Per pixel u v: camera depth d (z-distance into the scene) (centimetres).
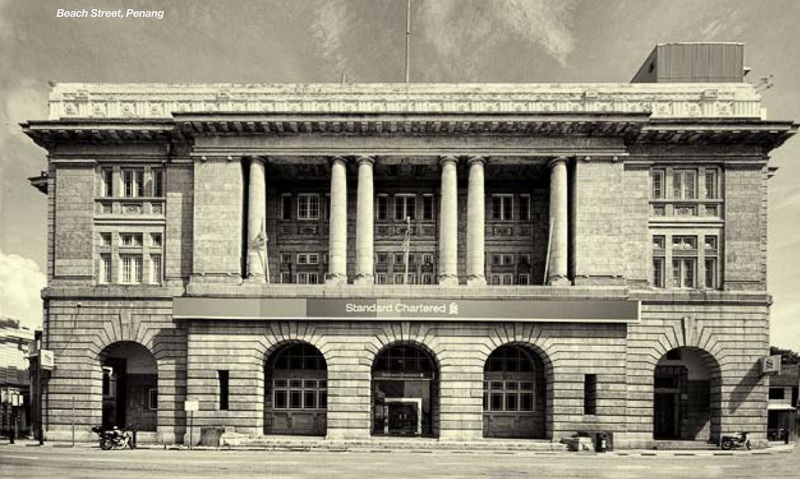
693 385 5809
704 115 5700
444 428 5312
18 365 8169
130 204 5747
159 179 5797
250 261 5556
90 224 5709
